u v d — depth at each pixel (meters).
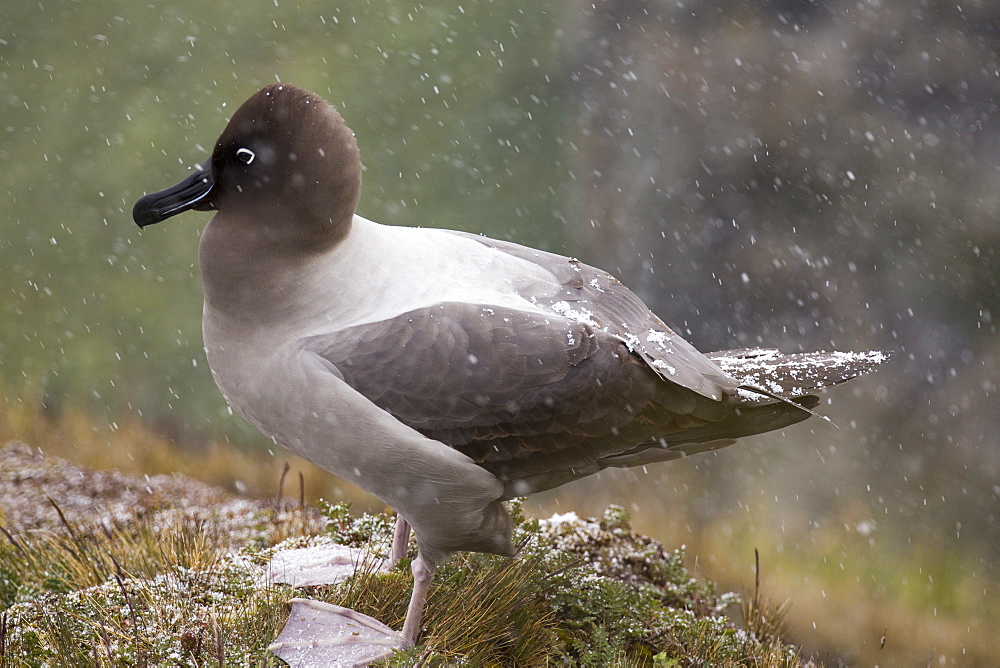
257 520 7.91
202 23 21.23
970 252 16.83
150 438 13.46
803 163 17.86
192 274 17.58
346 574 5.98
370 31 21.31
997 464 15.59
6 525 8.66
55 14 21.39
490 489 5.23
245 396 5.19
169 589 5.81
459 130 19.94
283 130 4.95
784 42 18.62
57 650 5.07
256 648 5.14
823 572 13.95
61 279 17.25
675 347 5.60
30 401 14.20
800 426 16.22
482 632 5.44
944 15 17.59
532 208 19.14
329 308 5.09
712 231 18.31
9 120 19.66
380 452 4.98
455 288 5.39
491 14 21.50
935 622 13.30
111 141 19.42
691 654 6.03
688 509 14.89
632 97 19.72
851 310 17.23
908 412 16.41
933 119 17.48
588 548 7.00
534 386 5.17
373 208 18.72
